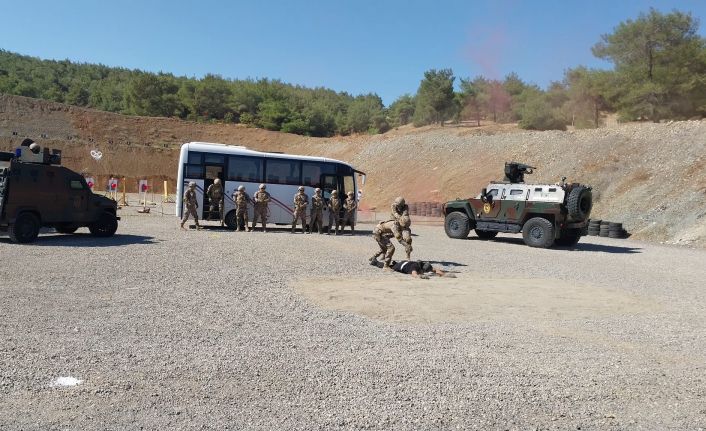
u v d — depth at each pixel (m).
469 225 23.56
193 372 5.52
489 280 12.58
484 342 7.21
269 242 18.05
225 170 23.67
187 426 4.28
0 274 10.45
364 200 49.62
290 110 104.50
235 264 12.88
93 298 8.72
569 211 21.03
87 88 122.19
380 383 5.45
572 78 68.81
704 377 6.11
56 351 5.98
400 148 56.22
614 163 35.62
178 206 23.38
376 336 7.29
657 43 51.56
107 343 6.37
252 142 78.06
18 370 5.32
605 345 7.36
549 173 38.84
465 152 48.94
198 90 106.38
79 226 17.33
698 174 30.19
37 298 8.54
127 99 105.44
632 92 51.69
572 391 5.47
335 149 66.56
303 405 4.80
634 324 8.75
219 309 8.38
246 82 134.38
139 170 66.50
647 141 36.22
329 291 10.29
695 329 8.55
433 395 5.18
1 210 14.90
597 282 13.22
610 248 22.56
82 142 67.75
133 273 11.08
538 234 21.27
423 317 8.56
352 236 22.42
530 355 6.69
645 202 30.42
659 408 5.14
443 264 15.03
